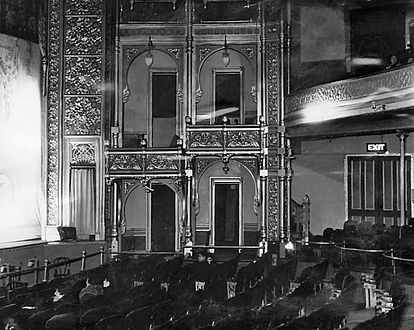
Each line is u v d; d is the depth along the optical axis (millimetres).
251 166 20469
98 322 9820
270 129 20219
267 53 20578
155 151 20094
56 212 19891
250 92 21062
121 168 20047
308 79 21641
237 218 21047
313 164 21812
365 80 17000
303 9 21641
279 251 18812
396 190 20578
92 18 20344
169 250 20812
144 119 21188
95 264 19344
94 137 20109
